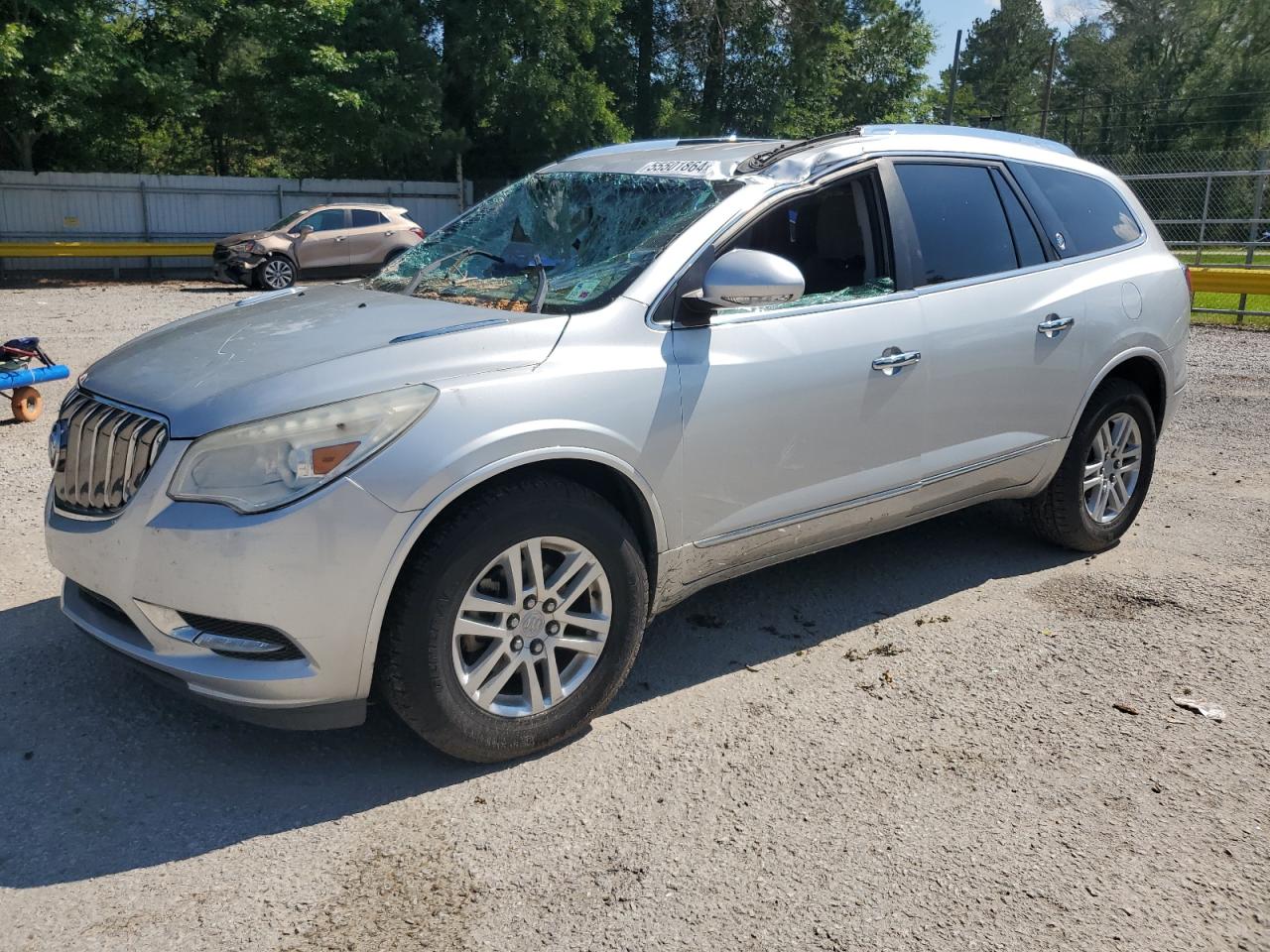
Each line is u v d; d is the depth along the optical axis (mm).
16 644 4047
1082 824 3020
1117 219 5203
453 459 2979
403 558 2941
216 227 24906
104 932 2539
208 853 2855
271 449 2887
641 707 3691
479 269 4090
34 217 22906
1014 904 2682
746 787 3189
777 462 3770
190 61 23859
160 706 3625
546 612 3250
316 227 20406
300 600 2865
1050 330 4594
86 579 3146
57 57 20391
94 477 3178
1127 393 5047
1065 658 4082
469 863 2826
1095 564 5102
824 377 3838
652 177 4102
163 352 3484
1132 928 2602
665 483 3471
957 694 3789
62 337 12141
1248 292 13492
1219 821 3043
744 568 3900
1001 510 5941
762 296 3365
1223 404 8914
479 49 27344
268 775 3232
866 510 4121
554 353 3271
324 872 2781
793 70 32969
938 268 4309
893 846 2910
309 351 3250
